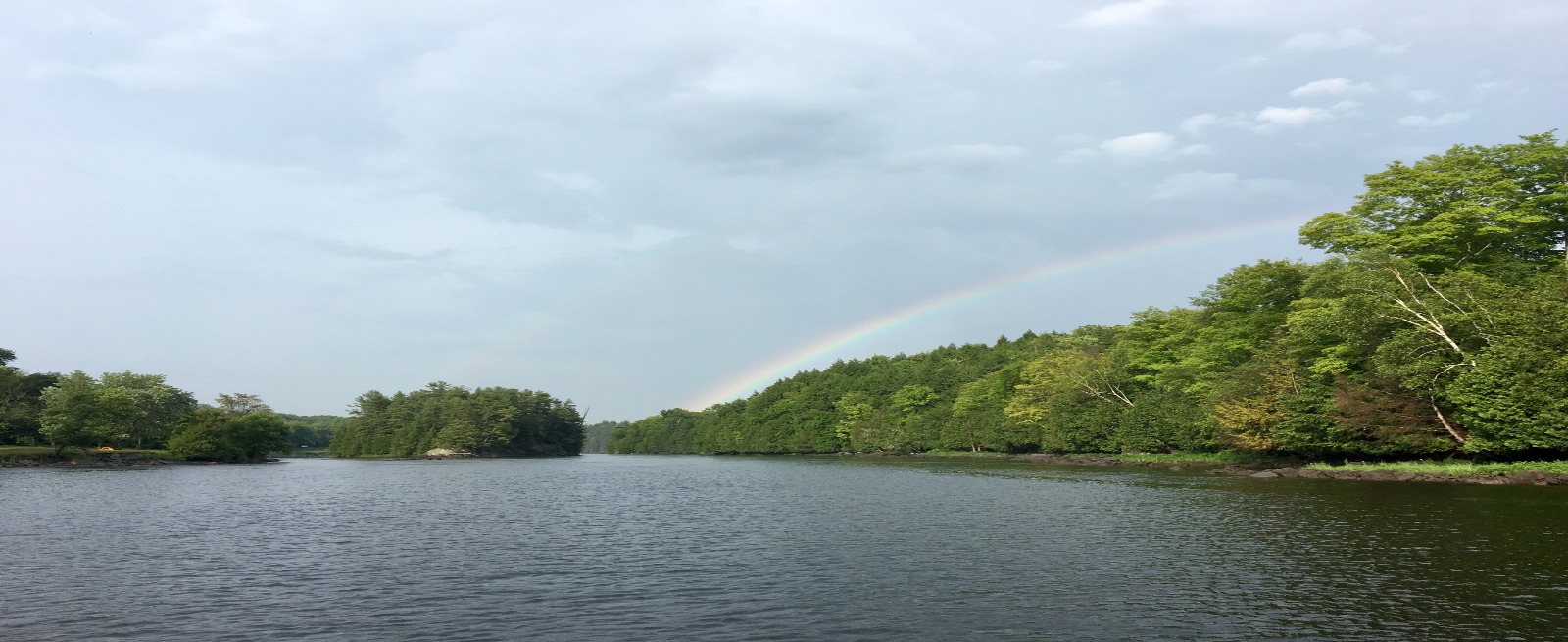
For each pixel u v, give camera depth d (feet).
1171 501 174.91
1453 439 210.59
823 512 171.32
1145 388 382.63
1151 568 99.91
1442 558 100.01
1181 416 315.37
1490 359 185.47
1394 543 110.83
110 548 123.65
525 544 127.13
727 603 84.58
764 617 78.38
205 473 368.27
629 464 563.89
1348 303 216.54
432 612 81.87
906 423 618.85
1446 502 152.97
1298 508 153.89
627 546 124.16
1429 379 198.70
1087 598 84.58
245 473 375.25
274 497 223.10
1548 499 152.35
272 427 552.00
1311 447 251.19
